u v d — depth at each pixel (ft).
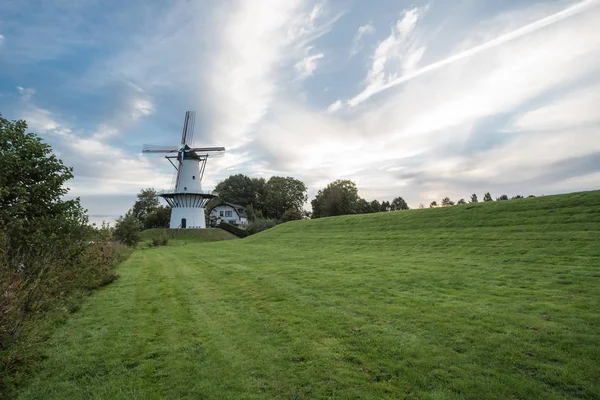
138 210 270.67
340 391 16.38
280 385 17.24
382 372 17.97
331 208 255.70
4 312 20.45
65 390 17.81
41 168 40.96
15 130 39.93
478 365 17.95
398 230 88.28
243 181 345.51
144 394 17.06
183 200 219.82
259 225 207.72
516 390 15.55
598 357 17.84
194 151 220.43
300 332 24.11
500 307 27.14
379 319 25.93
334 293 35.01
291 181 345.10
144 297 37.78
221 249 105.50
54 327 27.25
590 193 67.15
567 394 15.08
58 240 38.55
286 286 39.68
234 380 17.89
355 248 78.89
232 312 30.07
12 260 29.50
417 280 39.09
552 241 50.67
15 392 17.58
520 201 77.66
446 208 93.86
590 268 37.27
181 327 26.48
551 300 28.25
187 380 18.21
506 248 52.75
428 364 18.31
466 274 40.73
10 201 37.11
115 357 21.39
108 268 52.31
